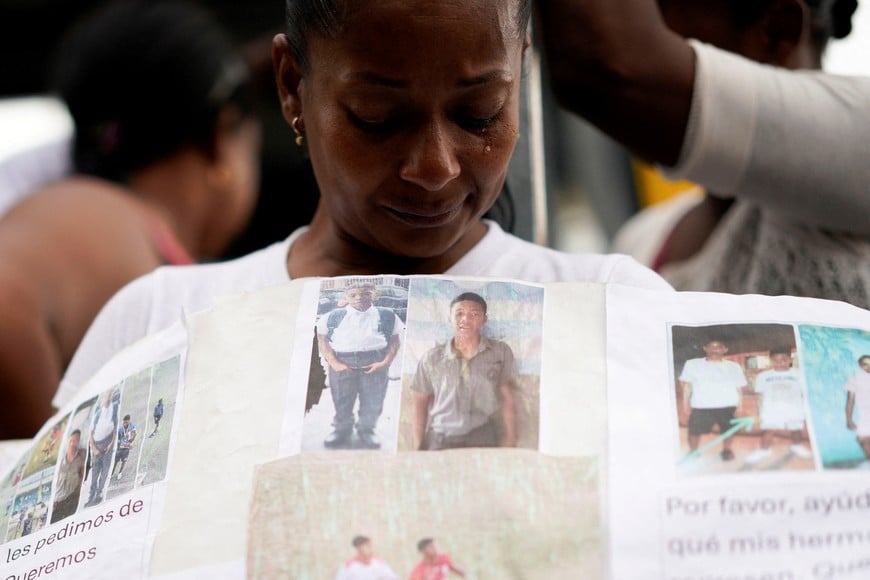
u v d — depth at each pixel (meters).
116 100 1.85
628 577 0.85
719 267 1.54
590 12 1.39
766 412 0.92
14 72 3.54
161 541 0.92
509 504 0.88
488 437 0.92
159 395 1.02
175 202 1.89
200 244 1.98
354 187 1.06
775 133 1.33
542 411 0.94
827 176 1.33
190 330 1.05
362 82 1.00
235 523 0.91
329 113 1.04
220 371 1.01
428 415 0.94
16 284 1.55
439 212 1.04
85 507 0.99
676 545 0.85
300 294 1.04
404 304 1.01
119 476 0.99
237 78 1.96
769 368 0.95
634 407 0.93
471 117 1.02
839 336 0.96
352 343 0.99
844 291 1.39
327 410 0.95
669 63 1.36
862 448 0.90
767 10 1.50
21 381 1.55
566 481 0.89
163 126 1.86
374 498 0.90
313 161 1.13
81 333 1.64
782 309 0.99
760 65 1.39
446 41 0.98
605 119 1.42
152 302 1.24
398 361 0.97
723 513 0.86
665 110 1.37
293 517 0.90
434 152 1.00
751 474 0.88
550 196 1.94
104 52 1.87
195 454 0.97
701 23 1.53
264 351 1.01
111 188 1.79
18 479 1.07
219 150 1.91
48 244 1.62
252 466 0.93
